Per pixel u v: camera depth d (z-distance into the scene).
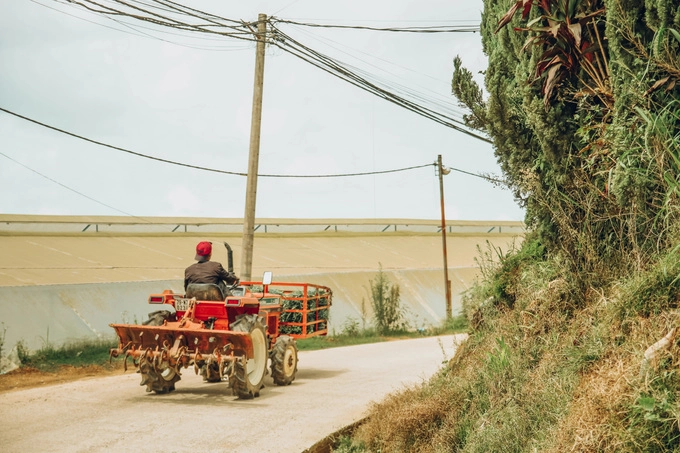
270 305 11.34
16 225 39.94
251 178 17.69
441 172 32.50
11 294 15.67
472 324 7.73
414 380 10.98
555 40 6.35
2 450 6.55
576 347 5.59
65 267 28.80
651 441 3.93
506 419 5.55
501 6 6.86
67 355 13.97
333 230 55.28
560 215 6.37
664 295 4.82
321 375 11.95
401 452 6.35
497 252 7.77
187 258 36.53
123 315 18.23
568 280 6.26
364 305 28.33
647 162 5.32
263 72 17.77
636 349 4.57
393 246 49.16
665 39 5.08
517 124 6.87
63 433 7.23
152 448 6.59
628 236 5.80
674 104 5.38
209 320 9.73
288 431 7.25
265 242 46.06
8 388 11.02
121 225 45.22
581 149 6.26
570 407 4.86
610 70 5.69
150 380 9.47
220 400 9.23
